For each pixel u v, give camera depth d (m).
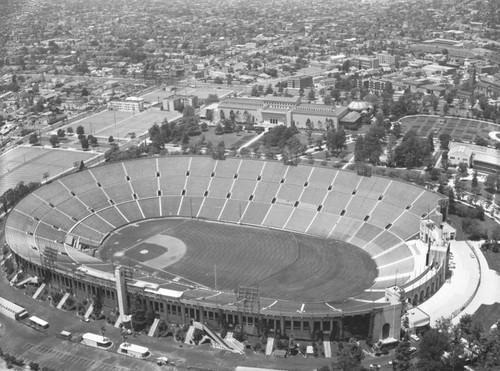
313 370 190.00
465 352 190.50
